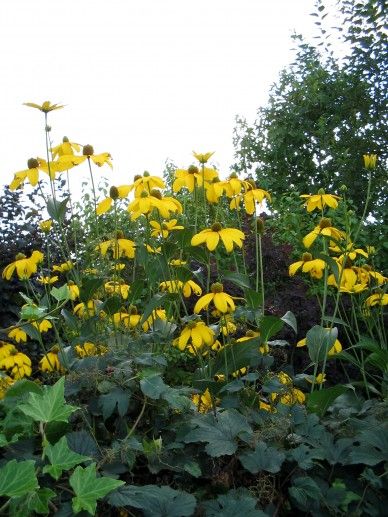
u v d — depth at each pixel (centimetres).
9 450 198
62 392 194
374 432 231
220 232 277
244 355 267
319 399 258
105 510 204
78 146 304
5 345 329
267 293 530
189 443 233
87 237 479
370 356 288
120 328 290
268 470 216
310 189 880
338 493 222
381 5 841
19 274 309
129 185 298
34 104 280
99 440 231
